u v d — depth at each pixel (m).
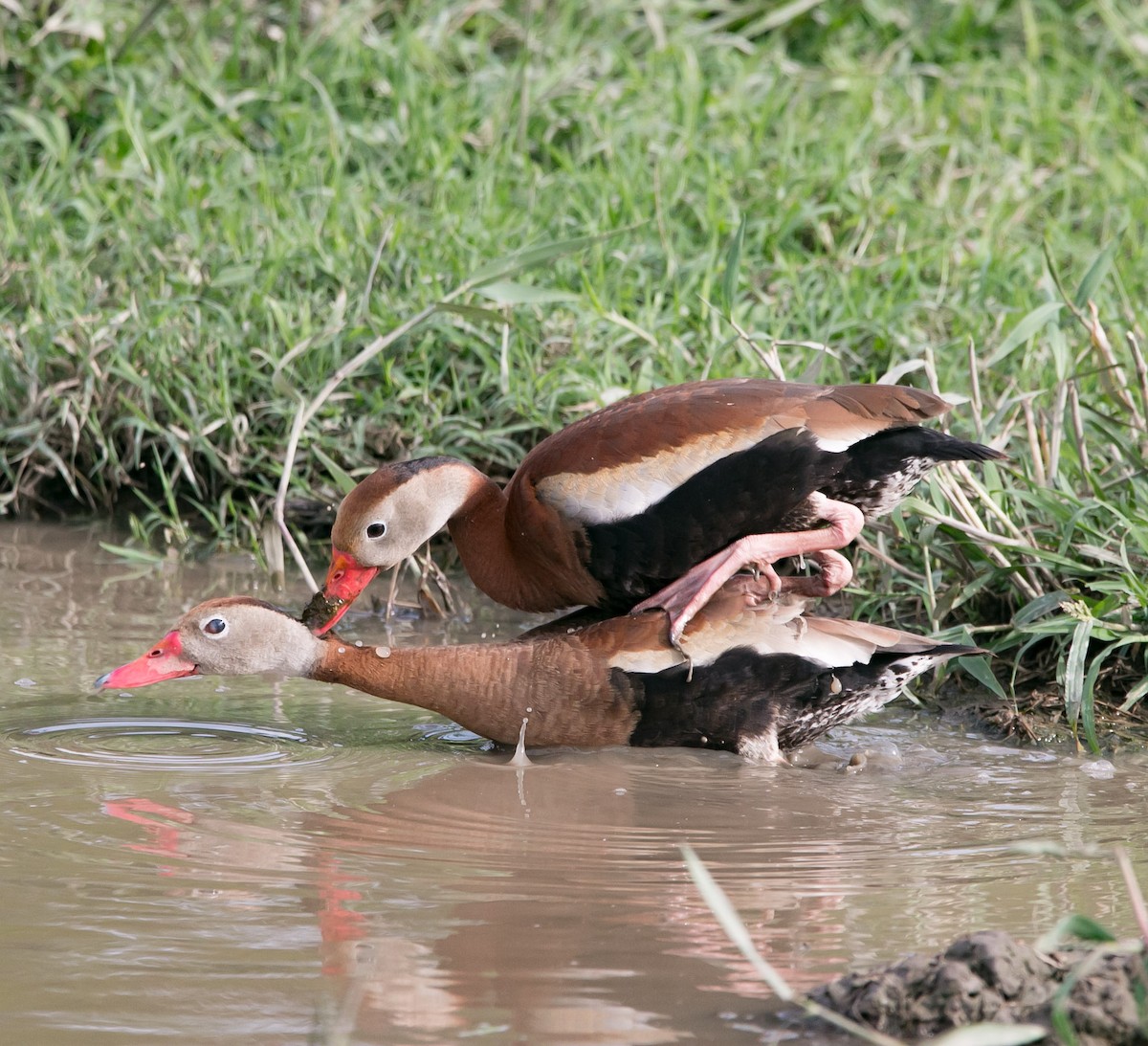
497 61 18.22
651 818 8.45
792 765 9.44
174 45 17.98
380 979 6.46
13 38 17.67
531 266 11.95
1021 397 11.09
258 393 13.73
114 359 13.64
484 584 10.39
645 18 19.33
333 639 9.83
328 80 17.62
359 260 14.53
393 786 8.91
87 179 15.92
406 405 13.55
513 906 7.19
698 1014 6.19
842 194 15.94
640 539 9.66
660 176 15.82
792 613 9.62
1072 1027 5.77
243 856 7.77
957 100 18.09
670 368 12.99
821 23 19.75
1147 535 10.55
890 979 6.04
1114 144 17.67
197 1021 6.12
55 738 9.51
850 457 9.69
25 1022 6.11
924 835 8.20
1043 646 10.81
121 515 14.09
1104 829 8.30
